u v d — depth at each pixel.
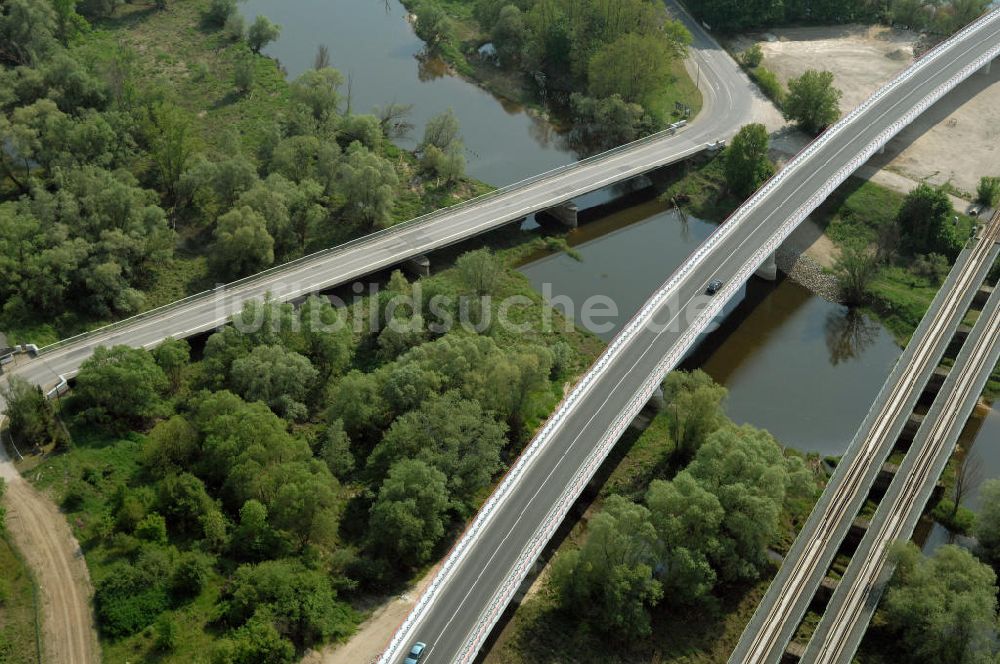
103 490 165.12
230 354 186.75
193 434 169.25
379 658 139.75
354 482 176.75
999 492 165.38
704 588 152.50
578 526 174.62
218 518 157.25
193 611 146.62
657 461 187.00
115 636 141.12
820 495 181.25
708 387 179.12
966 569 151.38
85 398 178.88
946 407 192.25
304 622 145.50
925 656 148.25
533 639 153.12
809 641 150.50
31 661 136.88
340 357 194.75
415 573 161.88
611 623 150.38
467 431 171.88
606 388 189.50
